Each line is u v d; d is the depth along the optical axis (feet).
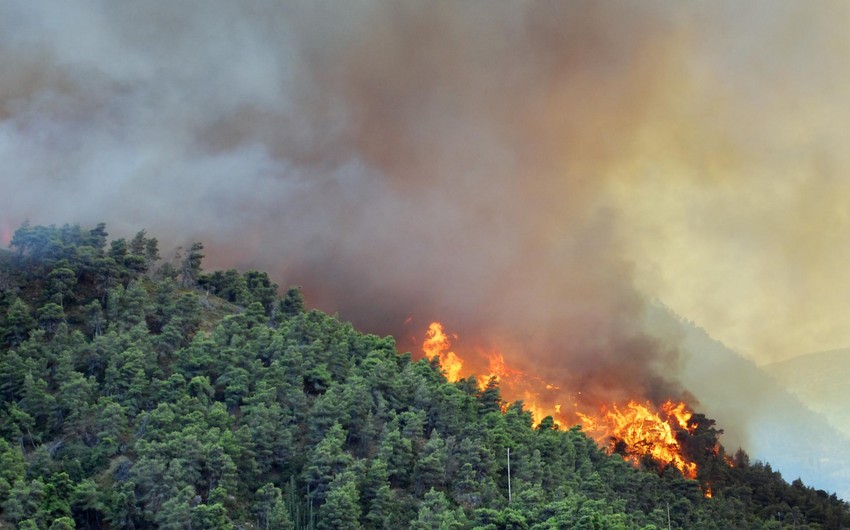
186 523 654.94
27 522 621.31
